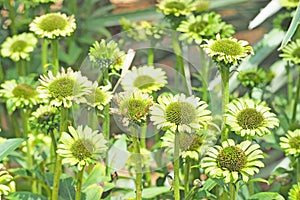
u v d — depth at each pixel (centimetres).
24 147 161
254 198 121
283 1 162
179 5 155
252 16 206
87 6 221
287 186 148
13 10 174
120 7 265
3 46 168
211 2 200
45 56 165
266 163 176
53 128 137
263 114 118
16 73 176
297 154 129
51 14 139
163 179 152
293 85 188
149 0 263
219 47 118
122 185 149
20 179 163
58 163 123
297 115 173
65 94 119
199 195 126
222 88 119
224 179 113
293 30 125
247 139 119
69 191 131
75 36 211
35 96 152
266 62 194
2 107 184
